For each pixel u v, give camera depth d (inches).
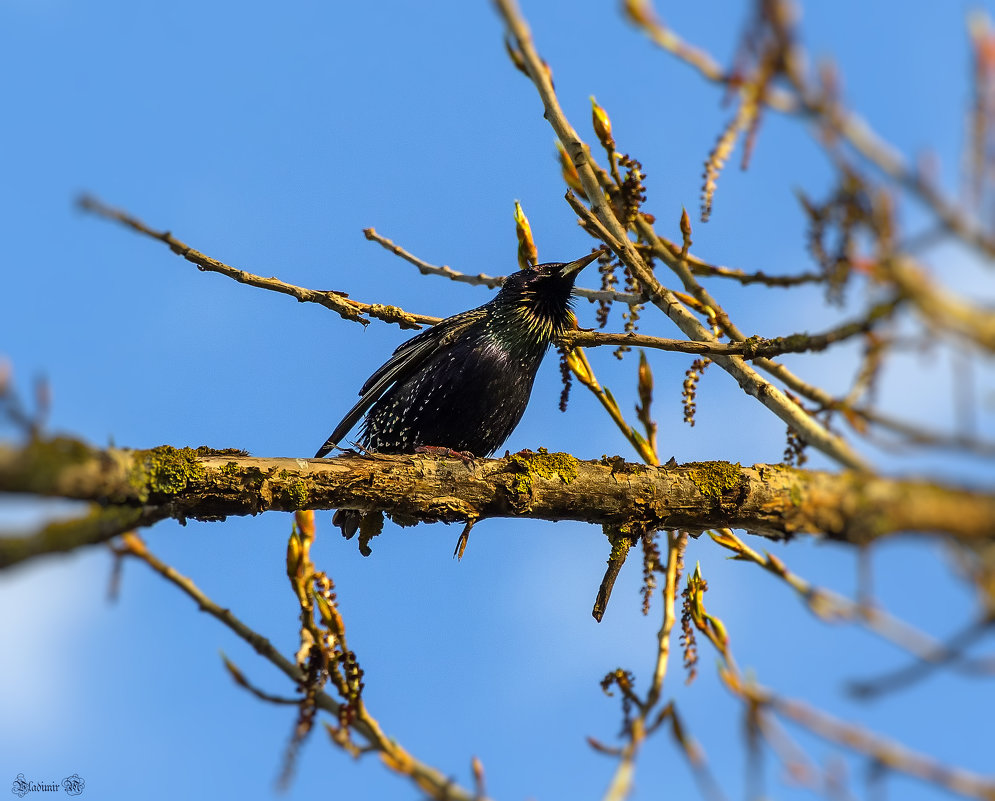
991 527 169.3
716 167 281.1
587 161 373.4
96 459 317.4
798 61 141.6
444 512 399.2
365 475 390.6
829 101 141.2
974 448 156.4
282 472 379.2
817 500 384.5
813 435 318.0
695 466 404.2
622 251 373.7
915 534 173.0
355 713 288.8
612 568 403.2
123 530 231.0
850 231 161.5
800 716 183.6
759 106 159.3
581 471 404.2
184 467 357.7
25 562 223.0
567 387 408.8
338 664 302.7
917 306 143.9
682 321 372.8
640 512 397.4
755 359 355.3
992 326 141.9
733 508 391.5
